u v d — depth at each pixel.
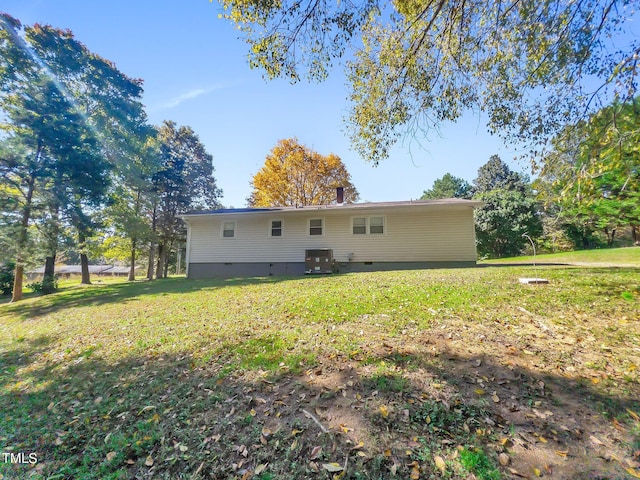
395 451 1.97
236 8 4.21
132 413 2.75
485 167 37.00
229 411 2.59
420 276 8.15
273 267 13.89
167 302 7.71
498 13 4.77
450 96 5.54
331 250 12.59
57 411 2.98
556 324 3.90
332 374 3.04
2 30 12.58
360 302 5.58
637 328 3.56
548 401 2.38
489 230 25.81
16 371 4.27
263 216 14.14
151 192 21.78
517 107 5.11
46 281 15.39
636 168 3.41
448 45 5.20
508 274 7.52
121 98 17.52
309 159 25.41
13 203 12.27
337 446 2.05
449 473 1.77
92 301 9.70
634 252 15.16
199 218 14.60
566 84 4.62
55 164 13.15
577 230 22.16
